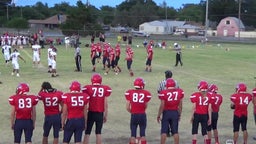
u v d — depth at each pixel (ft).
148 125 53.93
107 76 98.48
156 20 476.13
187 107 65.46
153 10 505.66
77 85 37.22
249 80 98.68
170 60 145.79
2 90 77.00
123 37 241.76
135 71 110.32
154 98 72.33
